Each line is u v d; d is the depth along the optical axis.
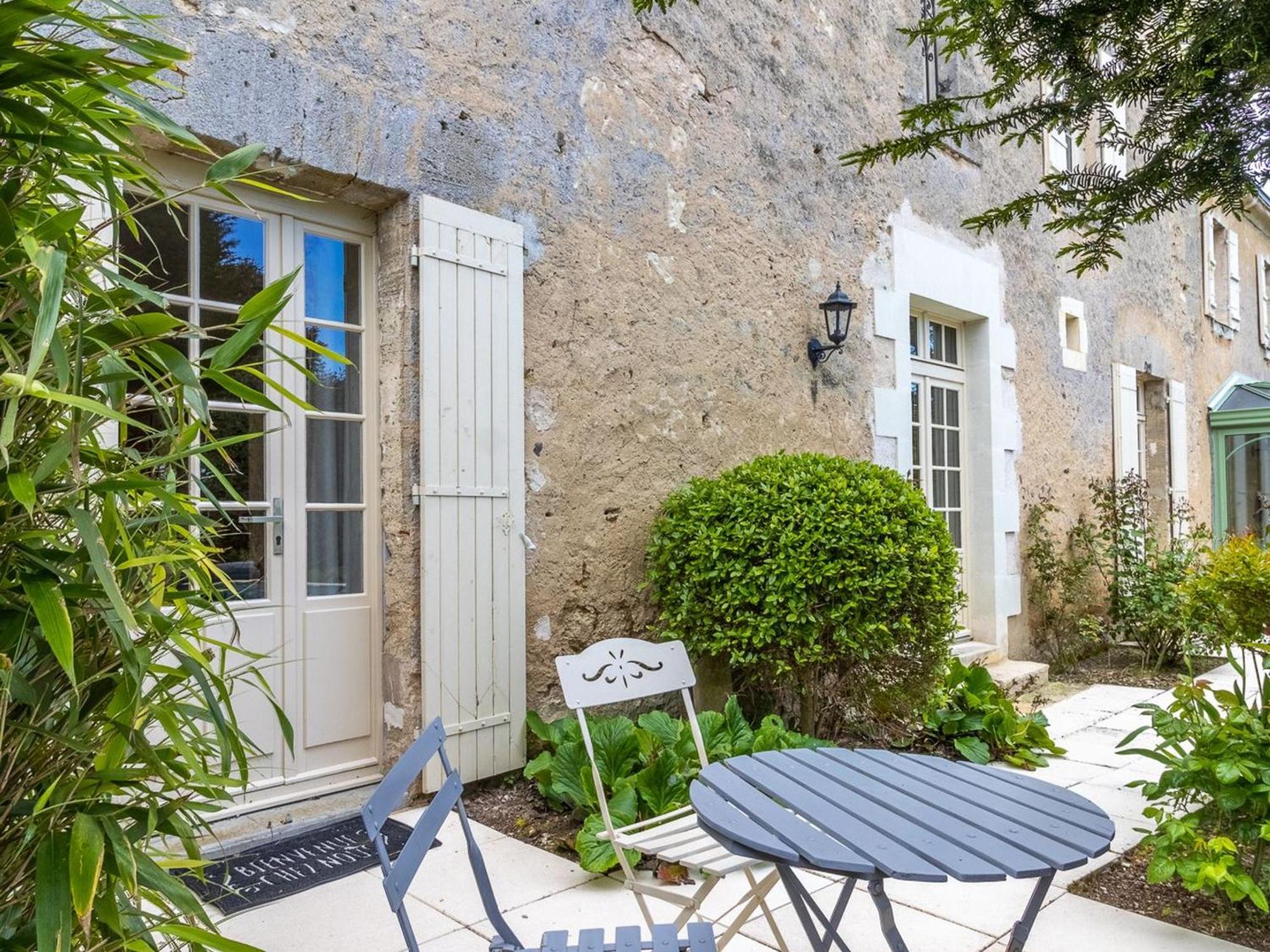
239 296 3.12
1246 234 12.03
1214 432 10.66
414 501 3.34
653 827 2.40
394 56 3.34
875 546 3.74
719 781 1.92
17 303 1.30
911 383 6.32
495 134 3.68
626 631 4.16
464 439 3.45
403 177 3.35
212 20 2.84
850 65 5.67
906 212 6.05
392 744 3.34
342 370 3.40
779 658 3.83
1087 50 2.22
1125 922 2.43
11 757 1.28
